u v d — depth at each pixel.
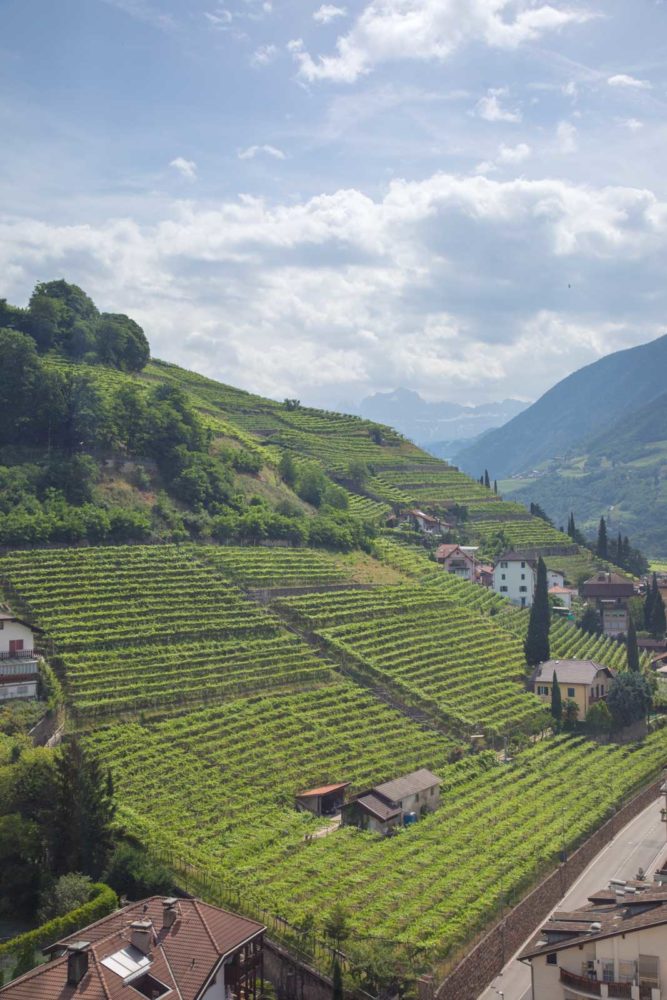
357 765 118.50
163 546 164.62
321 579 175.50
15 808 84.81
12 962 66.69
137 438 186.50
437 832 105.06
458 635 173.62
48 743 107.12
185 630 139.25
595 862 108.62
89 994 55.56
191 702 124.44
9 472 163.62
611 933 65.00
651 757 141.12
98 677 122.12
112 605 139.62
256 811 102.31
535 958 67.94
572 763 135.75
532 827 108.94
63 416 179.12
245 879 86.50
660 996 63.22
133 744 110.69
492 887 91.38
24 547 150.75
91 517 159.50
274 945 75.69
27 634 117.19
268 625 149.62
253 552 175.62
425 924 82.19
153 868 80.81
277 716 126.25
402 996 72.81
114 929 63.03
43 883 78.25
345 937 77.25
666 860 105.69
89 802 81.81
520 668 167.62
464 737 137.50
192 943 62.41
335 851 96.12
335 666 145.62
